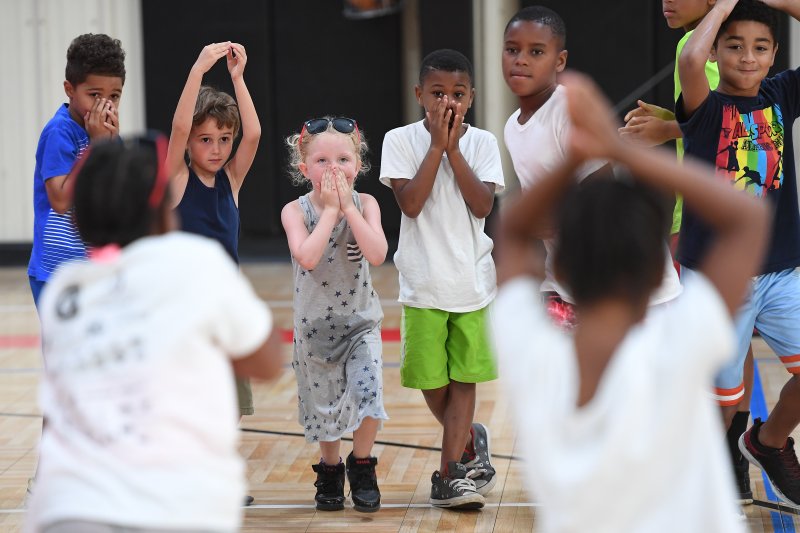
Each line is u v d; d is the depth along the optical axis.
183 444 6.07
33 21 35.12
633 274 5.24
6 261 35.81
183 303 6.19
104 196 6.54
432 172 12.34
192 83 12.09
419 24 34.44
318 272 12.40
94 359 6.16
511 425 16.44
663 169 5.34
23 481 13.96
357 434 12.57
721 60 11.50
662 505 5.06
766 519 12.27
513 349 5.37
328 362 12.52
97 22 35.12
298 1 35.38
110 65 12.16
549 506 5.14
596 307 5.29
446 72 12.43
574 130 5.29
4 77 35.28
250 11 35.06
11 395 18.98
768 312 11.79
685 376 5.01
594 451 5.03
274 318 26.16
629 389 4.99
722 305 5.28
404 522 12.31
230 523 6.20
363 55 35.50
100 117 11.91
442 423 13.35
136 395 6.09
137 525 5.90
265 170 35.59
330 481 12.80
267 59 35.28
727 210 5.34
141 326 6.16
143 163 6.66
